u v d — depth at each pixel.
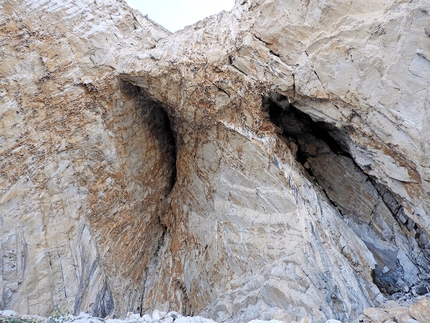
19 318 6.73
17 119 8.04
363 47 6.57
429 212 6.66
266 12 8.05
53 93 8.66
